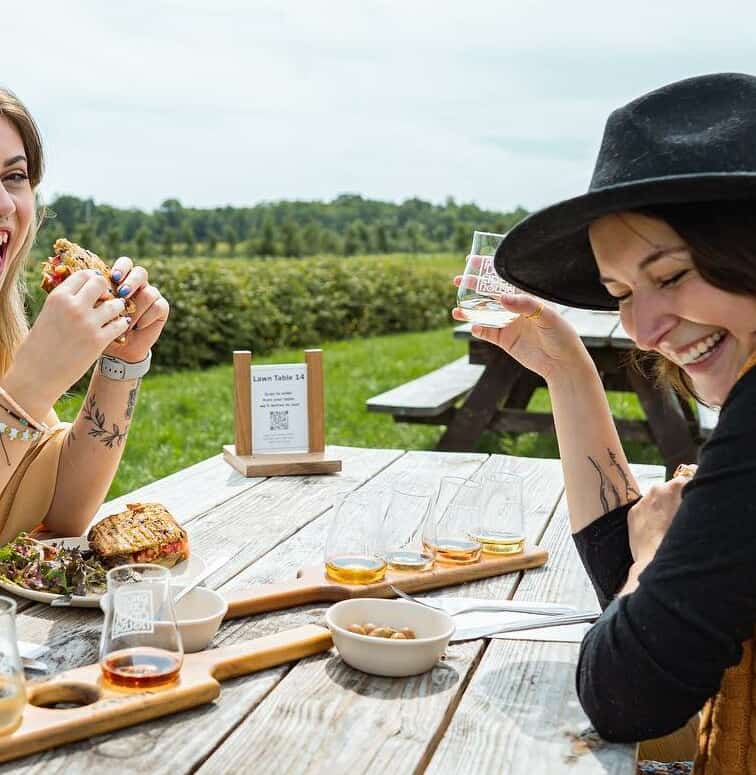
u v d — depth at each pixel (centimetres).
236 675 145
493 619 171
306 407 292
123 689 132
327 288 1619
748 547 121
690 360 135
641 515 165
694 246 124
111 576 135
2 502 206
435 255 3119
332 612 154
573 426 182
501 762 124
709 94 132
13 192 207
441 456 308
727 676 136
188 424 786
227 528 224
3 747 118
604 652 130
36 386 179
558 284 173
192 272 1274
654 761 183
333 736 127
